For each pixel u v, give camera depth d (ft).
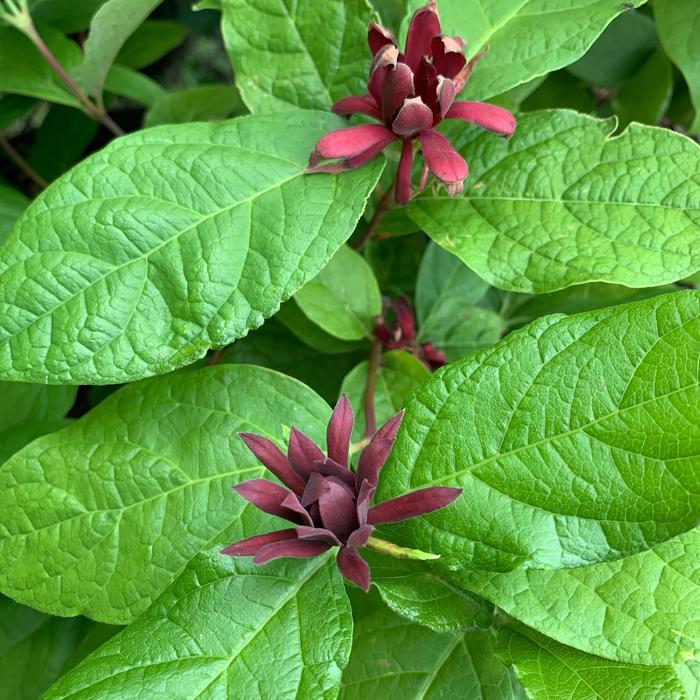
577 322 0.62
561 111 0.78
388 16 1.02
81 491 0.72
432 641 0.73
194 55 1.74
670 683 0.60
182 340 0.67
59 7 1.15
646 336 0.60
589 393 0.61
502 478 0.62
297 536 0.59
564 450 0.61
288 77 0.82
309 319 0.94
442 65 0.68
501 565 0.61
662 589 0.63
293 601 0.63
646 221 0.73
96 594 0.71
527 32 0.78
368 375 0.90
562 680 0.61
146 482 0.72
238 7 0.81
